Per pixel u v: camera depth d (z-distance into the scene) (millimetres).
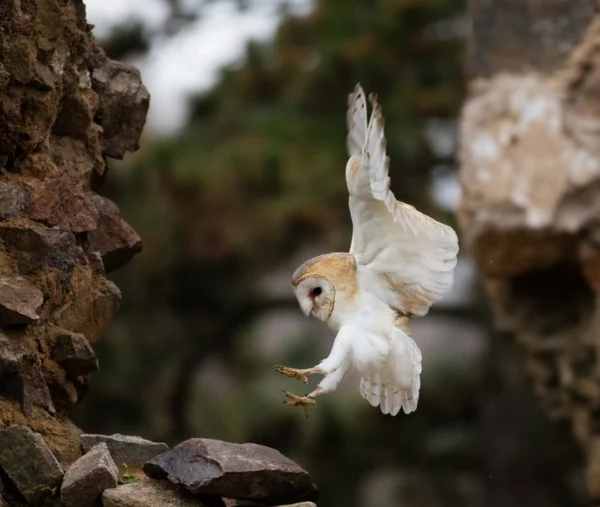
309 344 26266
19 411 7035
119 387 24219
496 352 26516
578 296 16359
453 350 30109
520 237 15336
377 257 6883
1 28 7363
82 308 7664
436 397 26094
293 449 24094
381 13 27000
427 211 26234
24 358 7043
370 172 6496
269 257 24828
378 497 27578
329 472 24484
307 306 6914
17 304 7008
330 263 6922
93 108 7973
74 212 7691
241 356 26750
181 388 25672
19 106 7410
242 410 24141
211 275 25469
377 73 26766
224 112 26906
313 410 23891
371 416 24844
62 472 6699
